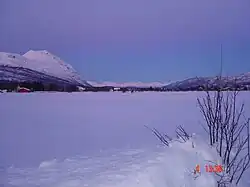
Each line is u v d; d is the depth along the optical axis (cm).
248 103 1928
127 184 482
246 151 661
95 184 489
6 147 884
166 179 516
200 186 536
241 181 566
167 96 4369
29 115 1827
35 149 851
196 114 1738
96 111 2077
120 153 753
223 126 620
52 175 566
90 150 819
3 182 535
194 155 589
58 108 2350
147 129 1222
